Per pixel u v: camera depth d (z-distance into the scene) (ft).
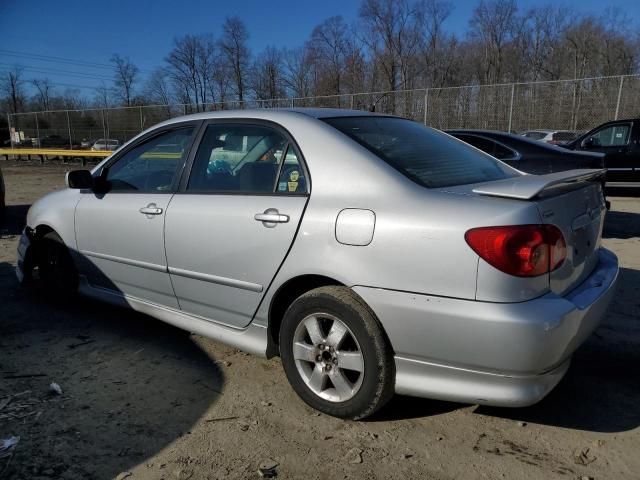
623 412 9.51
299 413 9.56
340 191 9.00
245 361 11.71
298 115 10.30
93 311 14.79
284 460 8.27
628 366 11.19
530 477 7.82
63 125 89.56
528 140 24.70
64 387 10.57
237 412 9.63
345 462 8.20
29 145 94.53
